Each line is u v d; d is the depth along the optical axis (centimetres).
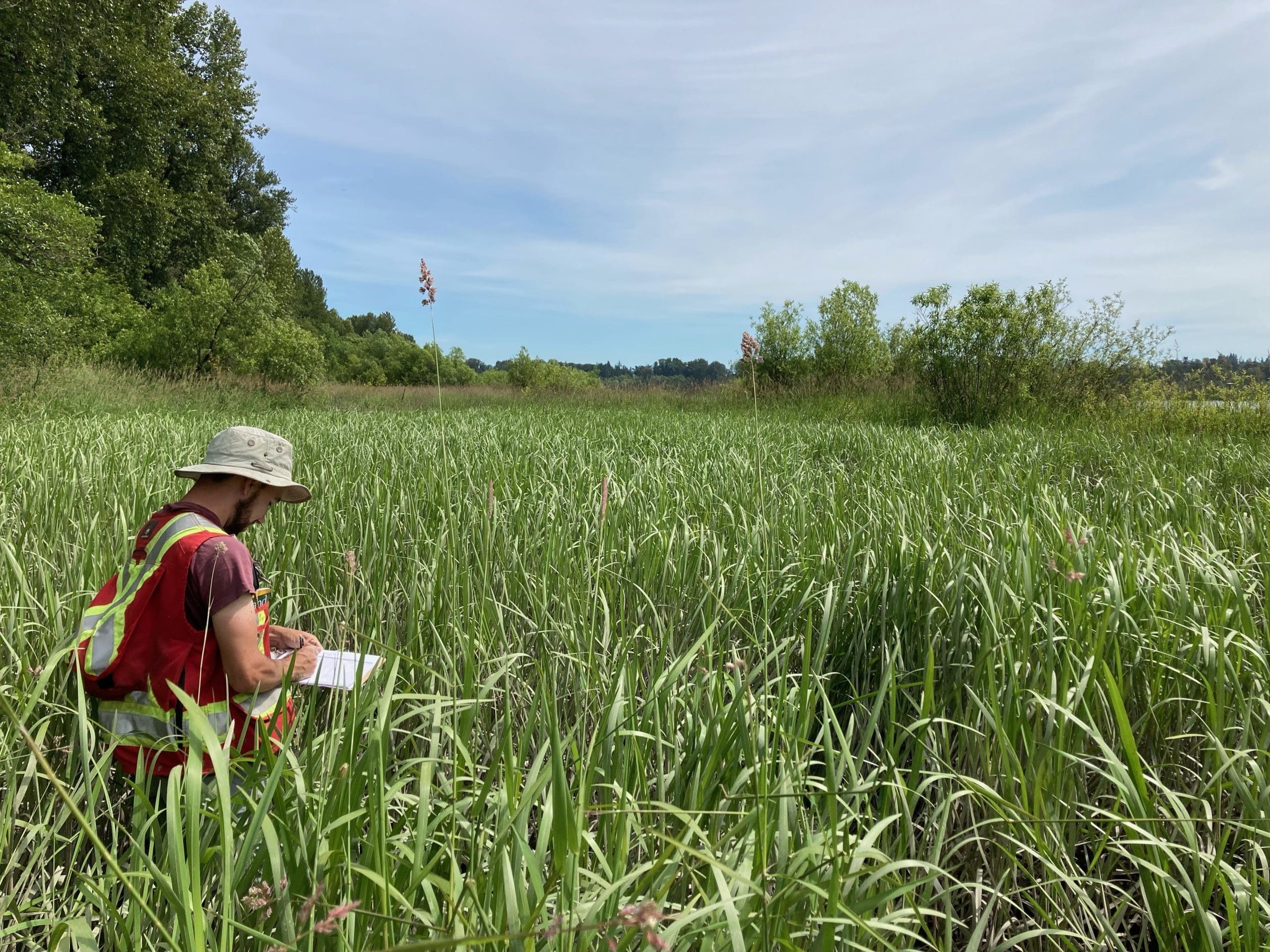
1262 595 327
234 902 151
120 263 2684
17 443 736
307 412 1623
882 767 201
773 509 468
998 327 1396
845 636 322
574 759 184
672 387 2786
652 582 375
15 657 241
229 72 3488
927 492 516
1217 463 726
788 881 151
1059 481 663
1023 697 236
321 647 254
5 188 1389
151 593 206
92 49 2441
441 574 337
